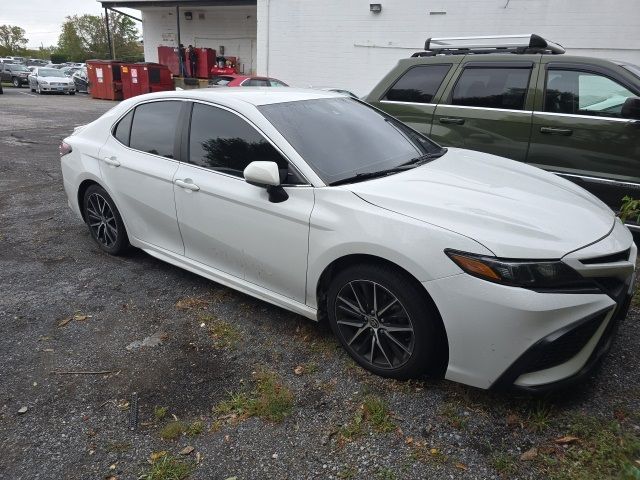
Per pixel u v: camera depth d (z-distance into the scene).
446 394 2.62
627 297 2.54
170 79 24.75
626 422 2.40
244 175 2.96
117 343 3.20
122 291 3.89
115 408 2.61
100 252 4.68
